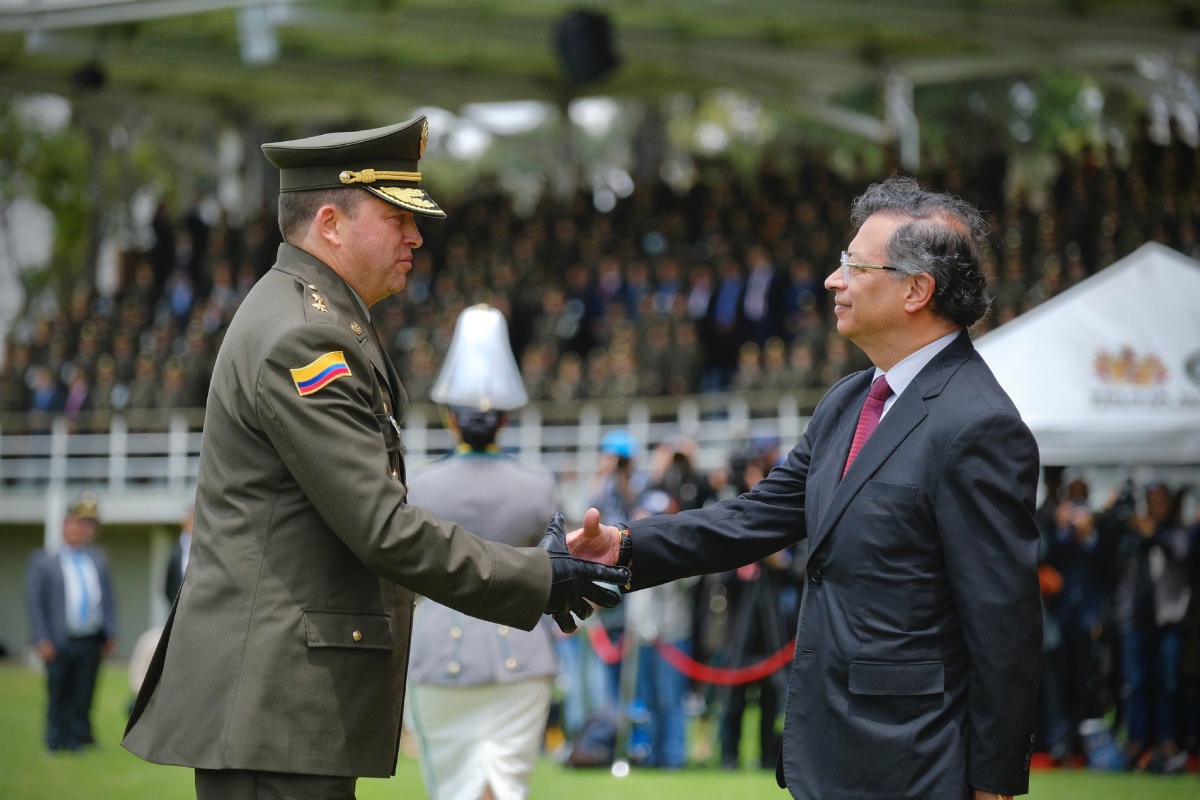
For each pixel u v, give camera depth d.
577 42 39.56
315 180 8.30
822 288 40.19
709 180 48.41
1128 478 24.69
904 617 8.02
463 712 12.76
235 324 8.12
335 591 7.89
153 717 7.93
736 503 9.47
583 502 35.53
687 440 24.12
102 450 45.53
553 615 8.49
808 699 8.27
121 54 46.41
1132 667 22.61
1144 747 22.50
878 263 8.47
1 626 46.81
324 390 7.74
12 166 67.56
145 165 72.81
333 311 8.14
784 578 22.88
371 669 7.96
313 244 8.31
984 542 7.86
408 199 8.30
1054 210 38.91
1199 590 22.52
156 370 46.97
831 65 47.34
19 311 70.75
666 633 23.02
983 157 42.94
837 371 36.78
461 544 7.93
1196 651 22.38
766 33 45.56
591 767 22.67
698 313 41.53
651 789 20.62
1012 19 38.94
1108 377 20.61
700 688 24.42
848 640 8.11
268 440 7.87
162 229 53.06
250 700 7.61
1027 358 20.78
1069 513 23.34
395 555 7.68
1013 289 36.41
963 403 8.13
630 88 54.44
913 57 47.38
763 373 37.81
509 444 39.69
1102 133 61.38
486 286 45.81
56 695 26.17
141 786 21.94
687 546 9.27
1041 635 7.89
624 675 23.22
